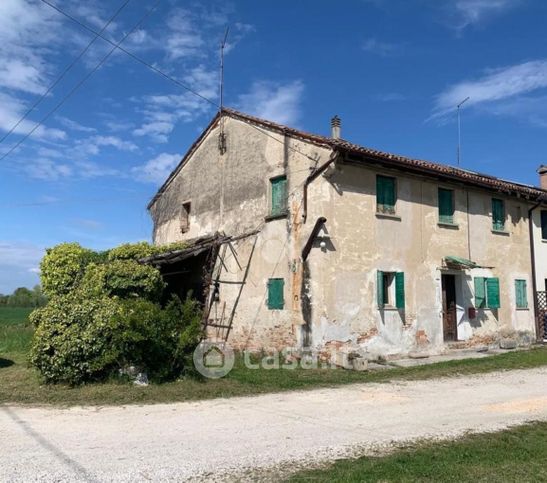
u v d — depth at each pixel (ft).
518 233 69.77
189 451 21.88
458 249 60.75
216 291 61.26
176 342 38.63
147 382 36.47
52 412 28.84
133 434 24.39
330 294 48.73
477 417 28.81
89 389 34.22
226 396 34.01
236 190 61.11
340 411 30.09
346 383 39.73
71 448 21.93
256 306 55.47
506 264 67.10
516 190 66.80
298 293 50.11
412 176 56.44
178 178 73.97
